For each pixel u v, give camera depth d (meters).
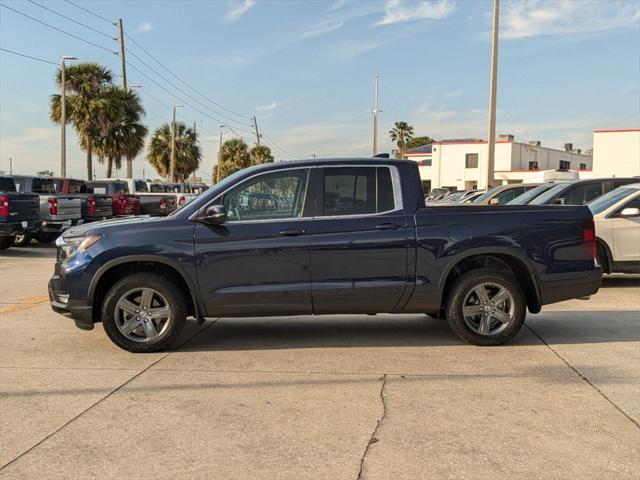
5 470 3.38
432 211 5.80
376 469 3.38
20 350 5.86
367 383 4.85
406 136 77.19
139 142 37.28
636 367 5.25
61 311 5.79
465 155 53.47
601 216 9.30
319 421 4.07
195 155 55.22
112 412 4.24
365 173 5.82
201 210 5.71
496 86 20.25
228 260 5.60
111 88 34.94
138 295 5.74
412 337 6.38
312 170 5.80
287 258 5.62
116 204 20.09
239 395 4.58
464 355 5.65
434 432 3.88
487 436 3.81
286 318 7.37
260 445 3.70
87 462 3.48
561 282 5.90
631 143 39.09
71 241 5.77
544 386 4.75
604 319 7.23
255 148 68.88
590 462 3.45
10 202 14.02
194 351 5.84
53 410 4.28
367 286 5.68
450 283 5.98
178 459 3.52
